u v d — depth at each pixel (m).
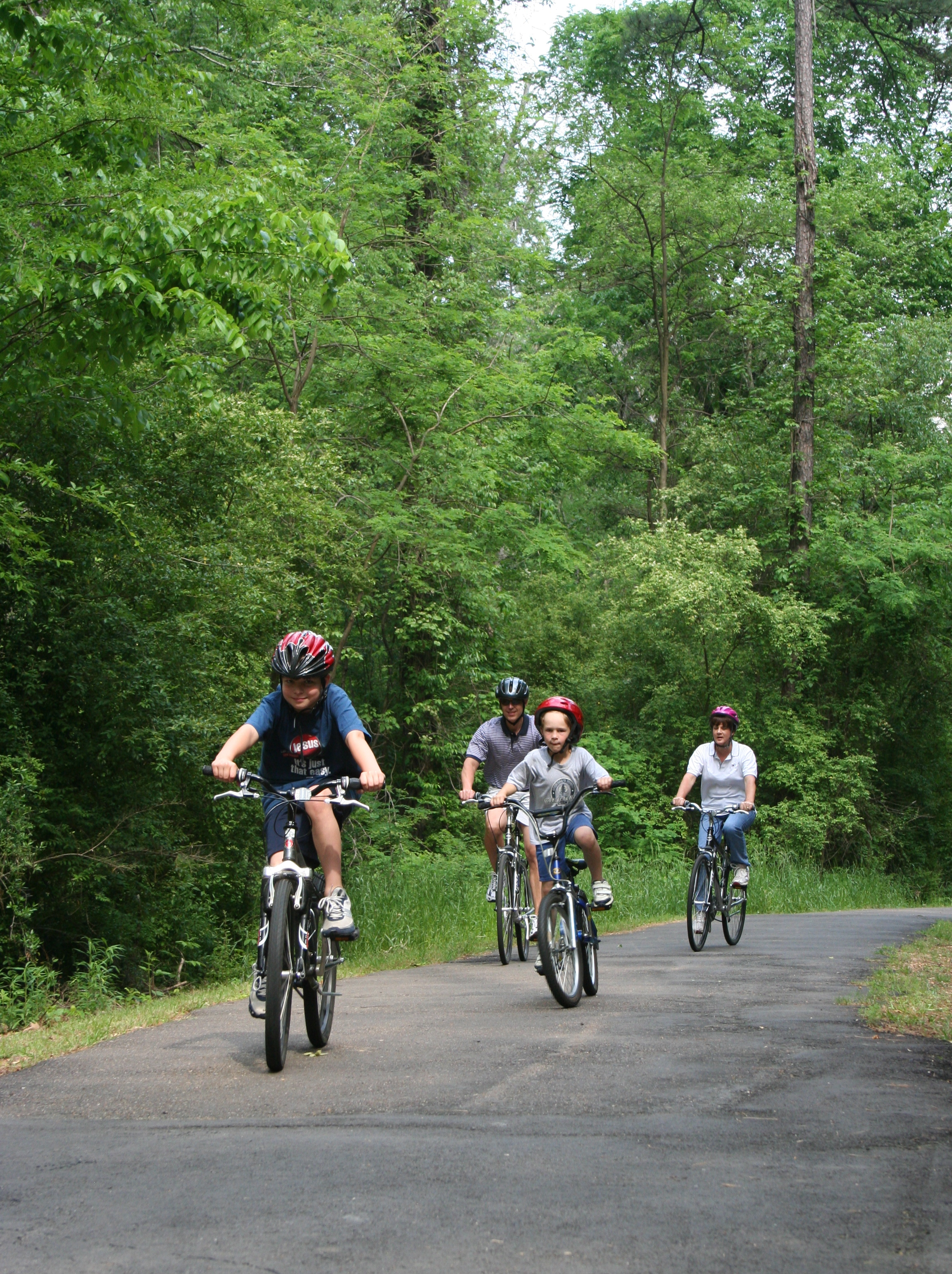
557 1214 3.59
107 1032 7.42
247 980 11.99
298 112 21.98
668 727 30.23
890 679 31.30
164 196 9.30
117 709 11.69
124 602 12.04
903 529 29.69
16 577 10.20
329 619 15.62
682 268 36.16
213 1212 3.65
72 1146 4.46
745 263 35.22
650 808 27.77
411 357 21.36
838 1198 3.72
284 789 6.11
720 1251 3.31
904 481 31.95
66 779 11.95
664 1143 4.32
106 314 9.25
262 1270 3.21
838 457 31.47
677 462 36.84
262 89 21.27
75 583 11.83
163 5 16.50
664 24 34.47
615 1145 4.29
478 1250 3.32
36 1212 3.70
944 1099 4.99
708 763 12.02
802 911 20.94
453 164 22.86
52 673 11.61
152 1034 7.22
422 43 22.78
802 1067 5.63
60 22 9.31
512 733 10.91
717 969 9.83
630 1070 5.56
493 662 26.14
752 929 14.48
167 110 10.34
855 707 29.69
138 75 10.09
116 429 10.88
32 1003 9.25
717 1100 4.97
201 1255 3.32
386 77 21.28
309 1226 3.51
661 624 28.55
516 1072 5.54
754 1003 7.79
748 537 29.98
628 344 38.53
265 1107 4.98
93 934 11.69
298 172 9.97
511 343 26.11
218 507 13.52
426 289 22.64
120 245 9.20
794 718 28.97
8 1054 6.64
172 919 12.32
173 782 12.32
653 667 30.44
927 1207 3.63
